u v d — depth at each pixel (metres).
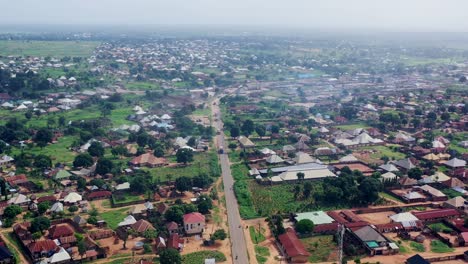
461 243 174.12
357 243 173.62
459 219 194.88
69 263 159.25
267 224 194.62
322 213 196.88
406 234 181.62
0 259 157.50
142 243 172.00
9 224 190.38
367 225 179.50
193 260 160.75
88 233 181.62
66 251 164.88
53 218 197.00
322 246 173.38
